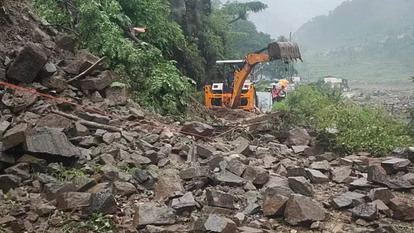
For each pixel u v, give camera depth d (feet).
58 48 33.06
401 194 21.50
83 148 22.56
